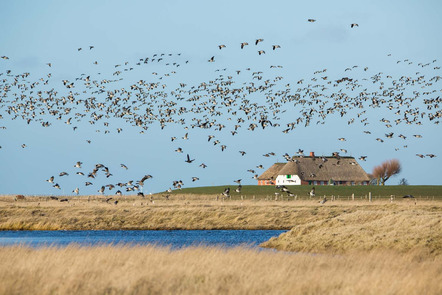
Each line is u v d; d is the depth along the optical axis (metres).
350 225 50.31
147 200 108.19
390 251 40.31
